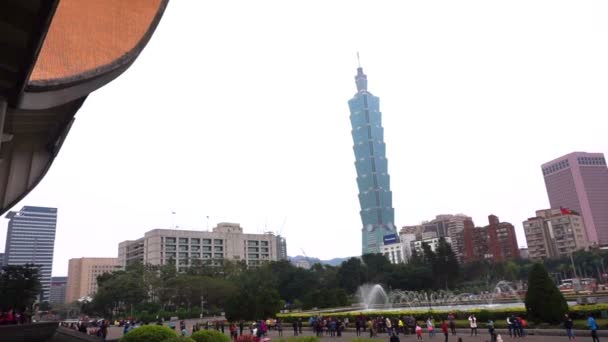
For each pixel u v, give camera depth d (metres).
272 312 51.84
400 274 101.44
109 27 19.38
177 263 145.25
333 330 34.06
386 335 31.50
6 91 13.99
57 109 19.39
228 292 88.50
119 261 166.25
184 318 84.44
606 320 25.48
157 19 20.42
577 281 82.25
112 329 56.94
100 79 17.92
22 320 28.34
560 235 154.50
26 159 23.00
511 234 156.12
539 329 26.00
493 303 58.41
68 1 19.11
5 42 11.62
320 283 104.06
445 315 34.03
